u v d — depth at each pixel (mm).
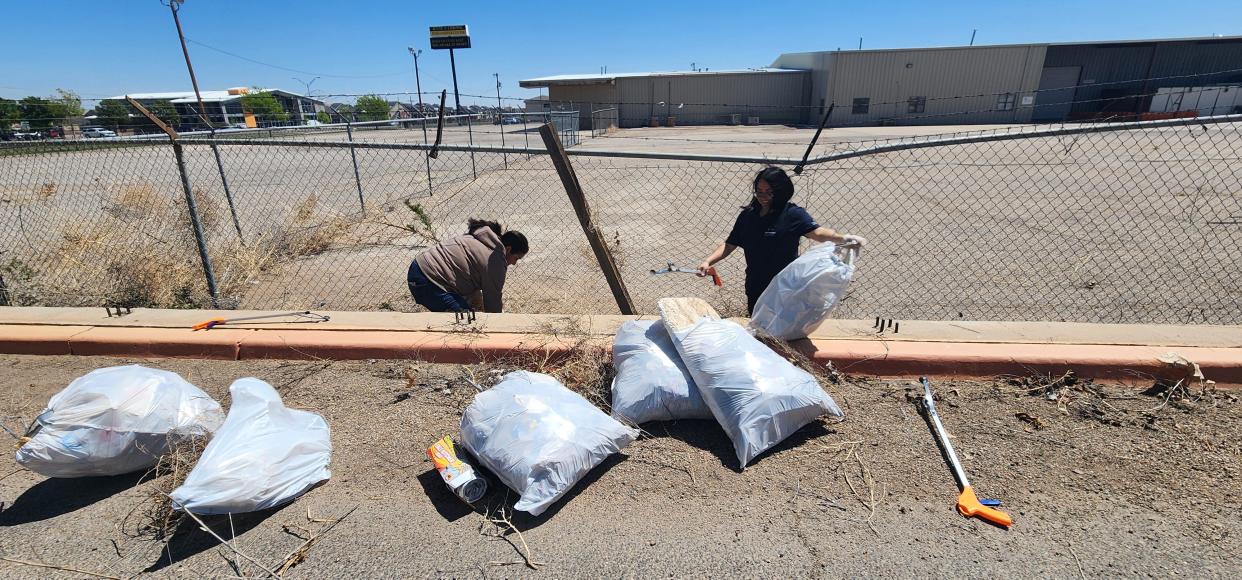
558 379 3359
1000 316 5090
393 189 12844
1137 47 33406
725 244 4020
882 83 35000
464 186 13078
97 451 2418
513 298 5797
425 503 2471
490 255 4395
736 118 38875
